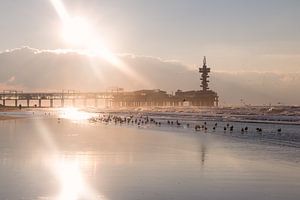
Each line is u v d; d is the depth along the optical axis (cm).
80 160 2700
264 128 6325
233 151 3300
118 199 1623
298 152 3212
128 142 4134
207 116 11506
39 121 9731
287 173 2219
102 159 2764
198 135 5222
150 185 1888
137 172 2236
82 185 1878
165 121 9362
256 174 2180
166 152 3209
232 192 1747
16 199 1617
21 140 4241
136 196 1670
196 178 2061
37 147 3509
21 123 8538
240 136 4947
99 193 1722
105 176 2105
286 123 7481
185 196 1673
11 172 2202
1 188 1802
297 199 1641
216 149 3456
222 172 2247
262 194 1719
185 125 7800
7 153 3044
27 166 2414
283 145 3781
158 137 4872
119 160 2702
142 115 13838
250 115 11556
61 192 1733
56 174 2150
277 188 1831
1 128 6556
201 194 1714
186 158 2831
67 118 12025
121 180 1997
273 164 2552
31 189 1786
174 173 2202
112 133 5619
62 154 3011
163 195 1688
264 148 3528
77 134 5334
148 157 2891
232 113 13525
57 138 4591
